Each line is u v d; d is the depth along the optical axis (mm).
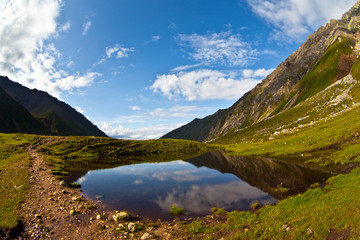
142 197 32062
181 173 53281
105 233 18844
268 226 17859
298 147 64000
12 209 21234
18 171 38750
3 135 90062
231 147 122062
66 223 20500
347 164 37781
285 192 29797
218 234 18328
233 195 31672
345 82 163750
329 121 83125
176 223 21891
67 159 72312
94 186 39250
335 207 17906
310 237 14641
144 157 91750
